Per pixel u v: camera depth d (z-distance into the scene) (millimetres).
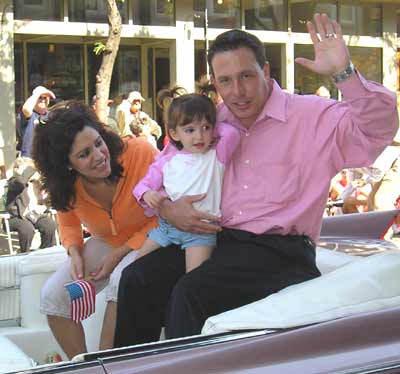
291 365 1990
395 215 3936
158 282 2996
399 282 2322
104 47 9492
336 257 3344
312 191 2885
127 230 3381
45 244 7863
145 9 12164
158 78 12844
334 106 2881
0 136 11023
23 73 11633
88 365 2010
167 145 3137
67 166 3129
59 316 3322
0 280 3623
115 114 11148
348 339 2084
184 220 2889
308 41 13930
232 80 2828
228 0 12992
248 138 2953
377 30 14867
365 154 2814
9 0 10883
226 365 1985
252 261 2787
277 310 2232
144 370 1968
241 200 2904
